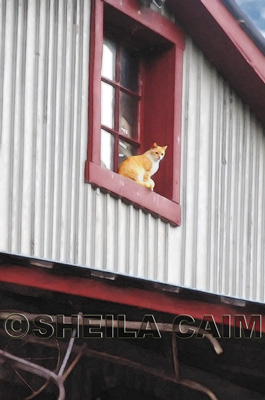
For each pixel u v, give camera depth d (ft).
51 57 44.70
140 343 45.47
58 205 44.04
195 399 47.24
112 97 48.26
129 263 46.29
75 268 40.63
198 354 47.06
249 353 47.62
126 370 45.57
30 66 43.96
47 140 44.06
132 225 46.52
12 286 41.45
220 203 50.11
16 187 42.93
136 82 49.44
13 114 43.21
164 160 48.78
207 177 49.78
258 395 48.60
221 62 50.62
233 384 48.11
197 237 48.98
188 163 49.26
